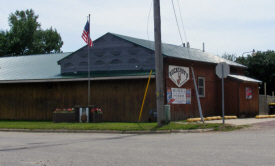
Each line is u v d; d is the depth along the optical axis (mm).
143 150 10055
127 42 22062
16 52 60375
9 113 25172
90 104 22344
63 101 23375
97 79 21312
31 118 24438
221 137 12812
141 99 20938
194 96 22938
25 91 24766
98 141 12664
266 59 44656
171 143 11469
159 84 16453
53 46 64438
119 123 19141
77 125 18031
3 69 27453
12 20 65750
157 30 16359
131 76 20312
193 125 16156
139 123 18812
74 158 8984
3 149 10820
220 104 24953
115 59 22344
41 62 28641
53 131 16984
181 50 25078
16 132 17219
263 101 27406
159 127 16047
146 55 21422
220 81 25016
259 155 8773
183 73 22016
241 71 28750
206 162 8039
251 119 21656
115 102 21656
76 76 22594
